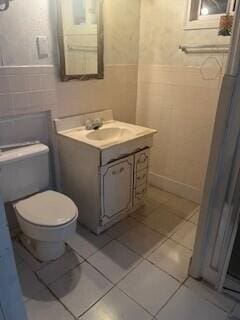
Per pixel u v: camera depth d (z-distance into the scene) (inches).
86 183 74.2
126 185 79.9
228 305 55.9
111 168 71.7
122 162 74.7
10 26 59.9
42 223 57.1
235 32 42.3
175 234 78.3
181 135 93.3
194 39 79.8
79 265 65.8
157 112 97.4
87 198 76.1
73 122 79.9
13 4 58.9
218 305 55.9
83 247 72.2
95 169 69.3
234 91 45.3
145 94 98.7
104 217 75.9
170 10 82.1
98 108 87.7
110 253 70.1
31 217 58.7
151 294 58.1
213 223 55.6
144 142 80.0
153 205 93.9
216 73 78.4
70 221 59.3
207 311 54.6
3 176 63.4
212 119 83.7
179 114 91.4
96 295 57.6
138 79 98.7
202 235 57.2
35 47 65.4
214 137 49.5
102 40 79.3
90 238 76.0
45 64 68.7
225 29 70.8
